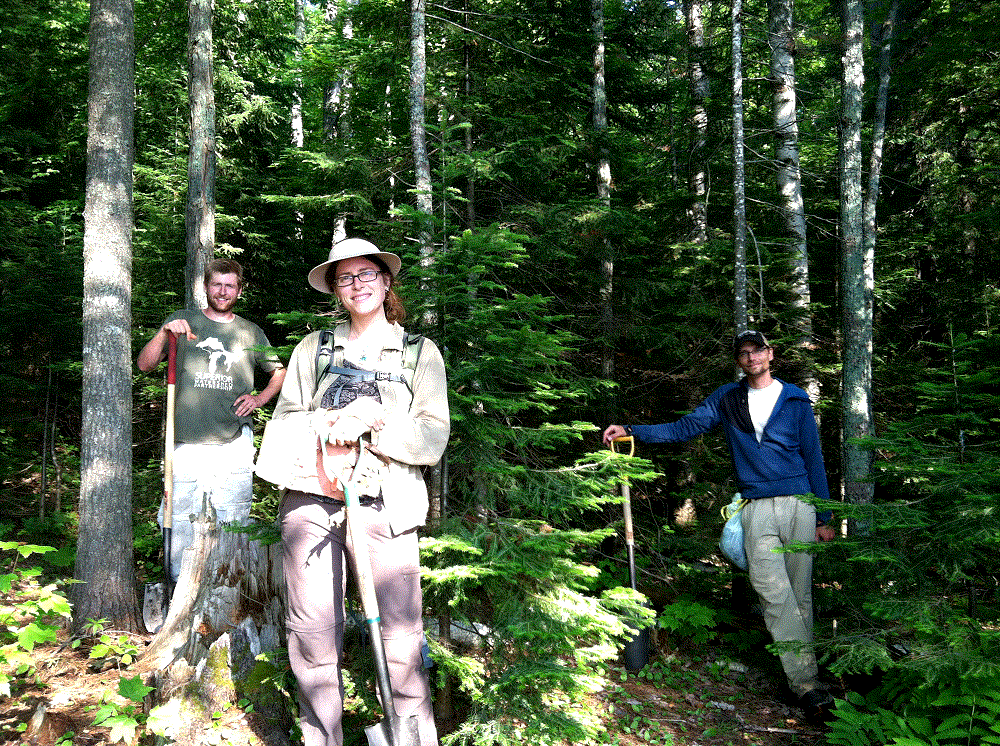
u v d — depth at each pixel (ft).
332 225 31.94
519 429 11.24
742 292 19.66
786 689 14.34
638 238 21.97
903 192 36.96
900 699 10.98
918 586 11.52
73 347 26.45
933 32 29.19
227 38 35.91
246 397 14.38
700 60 25.20
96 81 15.01
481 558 10.07
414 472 8.77
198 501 14.07
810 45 25.66
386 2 22.43
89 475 14.34
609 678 14.28
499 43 21.58
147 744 9.74
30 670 11.69
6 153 36.78
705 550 18.90
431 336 11.35
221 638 10.66
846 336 21.01
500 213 20.79
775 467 13.50
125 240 15.11
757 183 27.63
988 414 14.44
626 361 26.21
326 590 8.29
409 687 8.59
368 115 33.06
